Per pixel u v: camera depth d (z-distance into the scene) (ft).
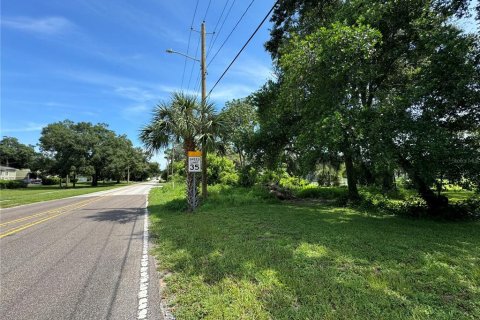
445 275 14.01
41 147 167.53
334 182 115.75
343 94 33.09
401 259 16.55
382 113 29.35
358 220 30.19
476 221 30.89
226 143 47.19
